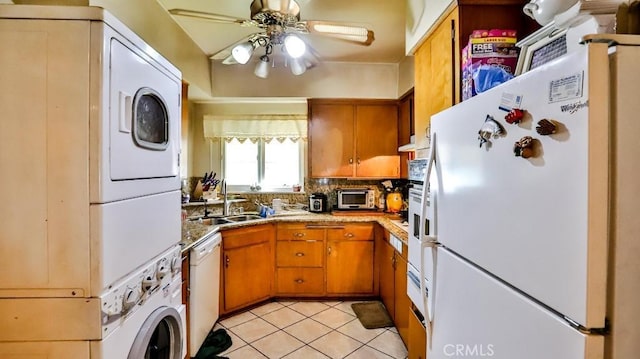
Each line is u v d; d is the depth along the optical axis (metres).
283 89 3.46
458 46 1.54
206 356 2.20
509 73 1.27
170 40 2.43
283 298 3.23
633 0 0.83
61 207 0.97
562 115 0.66
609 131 0.61
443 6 1.64
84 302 0.98
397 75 3.53
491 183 0.90
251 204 3.79
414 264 1.78
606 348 0.62
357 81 3.50
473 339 1.00
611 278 0.61
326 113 3.53
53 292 0.98
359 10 2.34
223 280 2.78
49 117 0.97
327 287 3.21
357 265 3.21
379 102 3.53
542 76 0.71
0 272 0.97
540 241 0.72
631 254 0.62
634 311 0.62
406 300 2.25
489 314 0.91
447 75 1.65
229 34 2.76
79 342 0.98
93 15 0.97
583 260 0.62
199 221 3.08
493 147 0.89
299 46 1.98
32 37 0.97
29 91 0.97
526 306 0.76
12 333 0.98
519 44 1.13
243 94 3.44
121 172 1.07
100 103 0.97
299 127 3.74
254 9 1.82
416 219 1.77
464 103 1.06
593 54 0.61
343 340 2.46
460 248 1.10
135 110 1.16
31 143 0.97
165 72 1.42
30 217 0.97
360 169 3.53
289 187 3.85
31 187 0.97
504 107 0.83
